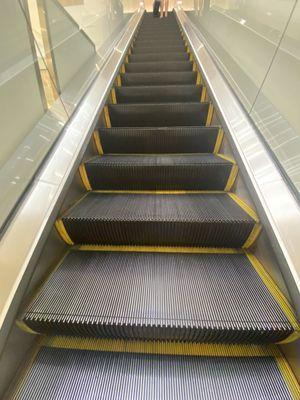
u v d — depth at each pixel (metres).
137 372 0.78
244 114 1.51
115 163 1.42
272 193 0.98
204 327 0.77
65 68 1.85
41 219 0.95
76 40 2.17
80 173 1.42
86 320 0.79
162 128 1.72
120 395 0.72
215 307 0.82
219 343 0.83
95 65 2.52
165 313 0.81
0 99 1.00
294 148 0.98
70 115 1.59
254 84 1.55
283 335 0.76
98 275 0.96
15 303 0.75
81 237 1.14
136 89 2.42
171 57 3.49
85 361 0.81
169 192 1.45
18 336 0.78
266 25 1.51
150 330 0.79
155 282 0.93
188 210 1.18
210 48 2.85
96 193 1.44
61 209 1.13
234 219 1.06
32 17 1.33
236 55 2.05
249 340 0.79
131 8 7.17
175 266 1.02
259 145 1.21
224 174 1.40
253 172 1.13
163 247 1.15
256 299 0.84
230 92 1.82
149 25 5.63
